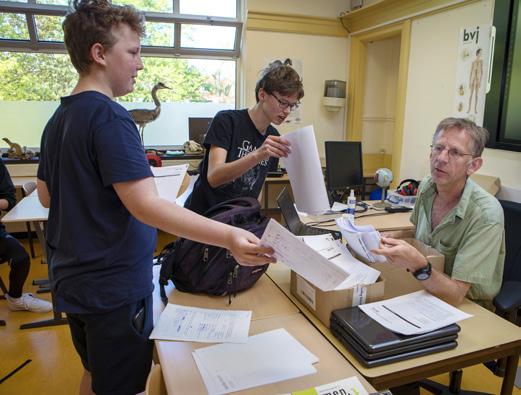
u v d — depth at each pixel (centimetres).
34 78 425
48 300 294
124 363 111
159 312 130
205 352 106
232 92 504
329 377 97
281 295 142
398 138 409
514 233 185
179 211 96
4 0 399
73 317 117
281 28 454
